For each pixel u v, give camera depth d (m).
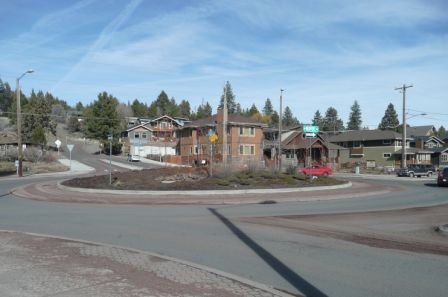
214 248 10.20
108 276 7.19
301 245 10.60
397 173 54.44
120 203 21.11
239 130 66.69
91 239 11.30
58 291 6.36
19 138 44.16
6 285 6.64
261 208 19.06
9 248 9.48
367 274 7.95
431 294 6.79
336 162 74.75
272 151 71.12
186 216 16.19
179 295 6.22
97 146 109.94
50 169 54.62
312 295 6.74
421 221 15.02
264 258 9.19
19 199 23.41
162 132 98.25
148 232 12.46
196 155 70.12
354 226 13.73
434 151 80.38
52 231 12.62
